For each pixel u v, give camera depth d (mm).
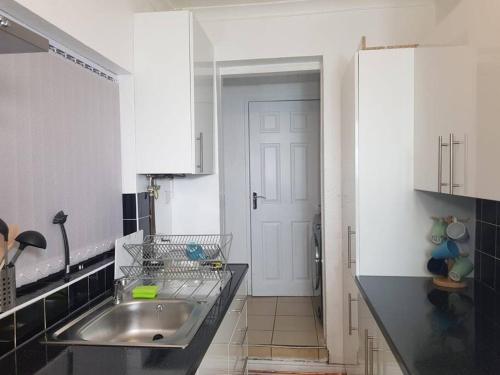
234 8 2527
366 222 2014
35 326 1287
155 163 2033
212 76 2543
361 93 1984
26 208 1358
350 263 2197
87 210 1740
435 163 1641
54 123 1509
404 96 1957
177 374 1020
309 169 3943
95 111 1810
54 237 1509
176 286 1888
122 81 2039
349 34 2502
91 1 1601
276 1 2461
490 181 1167
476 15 1256
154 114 2023
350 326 2203
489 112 1171
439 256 1890
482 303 1641
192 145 2004
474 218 2006
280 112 3945
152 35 2010
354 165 2023
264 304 3809
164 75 2008
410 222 1989
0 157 1244
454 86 1437
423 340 1287
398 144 1970
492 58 1148
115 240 1912
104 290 1763
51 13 1336
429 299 1697
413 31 2467
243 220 4016
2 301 1148
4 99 1259
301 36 2535
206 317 1448
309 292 3994
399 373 1226
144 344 1205
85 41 1556
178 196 2703
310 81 3873
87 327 1396
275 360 2695
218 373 1448
